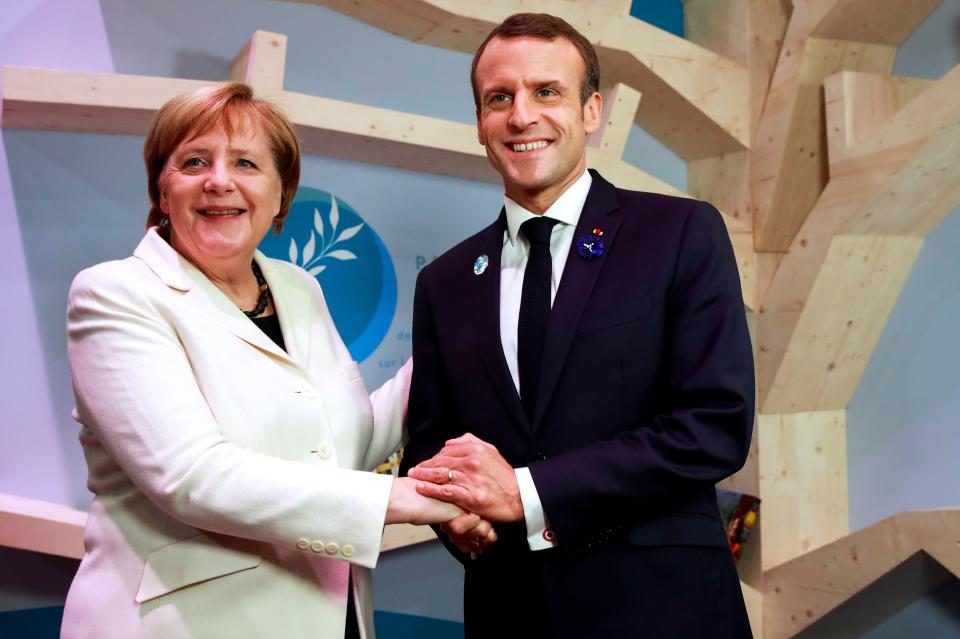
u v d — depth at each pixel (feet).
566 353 4.57
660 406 4.59
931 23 10.28
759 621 10.78
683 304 4.53
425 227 10.21
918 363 10.30
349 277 9.62
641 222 4.83
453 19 9.29
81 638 4.11
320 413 4.62
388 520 4.21
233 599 4.13
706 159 12.12
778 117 10.83
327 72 9.41
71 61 8.06
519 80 4.86
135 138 8.41
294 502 4.03
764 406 10.75
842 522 11.27
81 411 4.30
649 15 12.04
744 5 11.39
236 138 4.60
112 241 8.29
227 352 4.40
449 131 8.95
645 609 4.34
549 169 4.87
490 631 4.85
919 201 9.56
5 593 7.83
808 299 10.11
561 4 9.75
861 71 10.86
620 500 4.26
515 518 4.37
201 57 8.75
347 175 9.60
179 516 4.00
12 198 7.82
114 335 4.17
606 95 10.23
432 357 5.44
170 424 4.03
